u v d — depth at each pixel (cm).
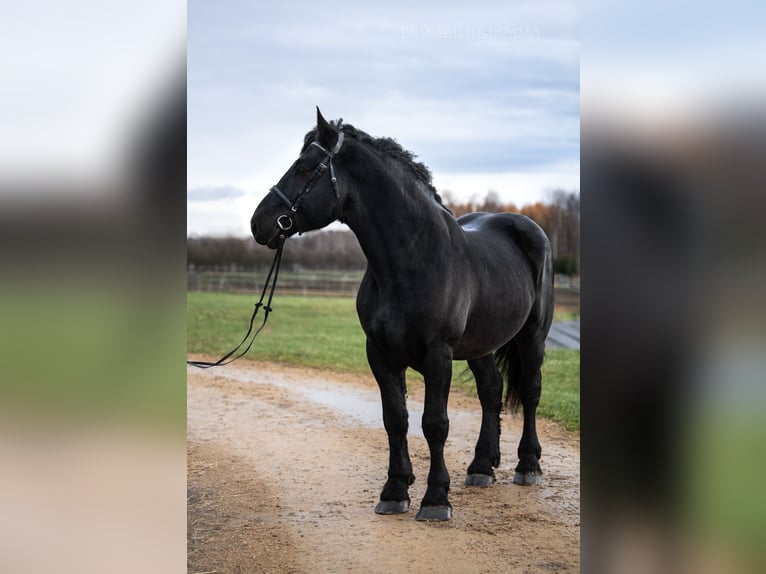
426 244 418
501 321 476
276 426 693
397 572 361
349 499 481
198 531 418
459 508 461
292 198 405
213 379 938
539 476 512
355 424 710
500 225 534
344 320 1421
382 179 415
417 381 925
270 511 455
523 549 392
